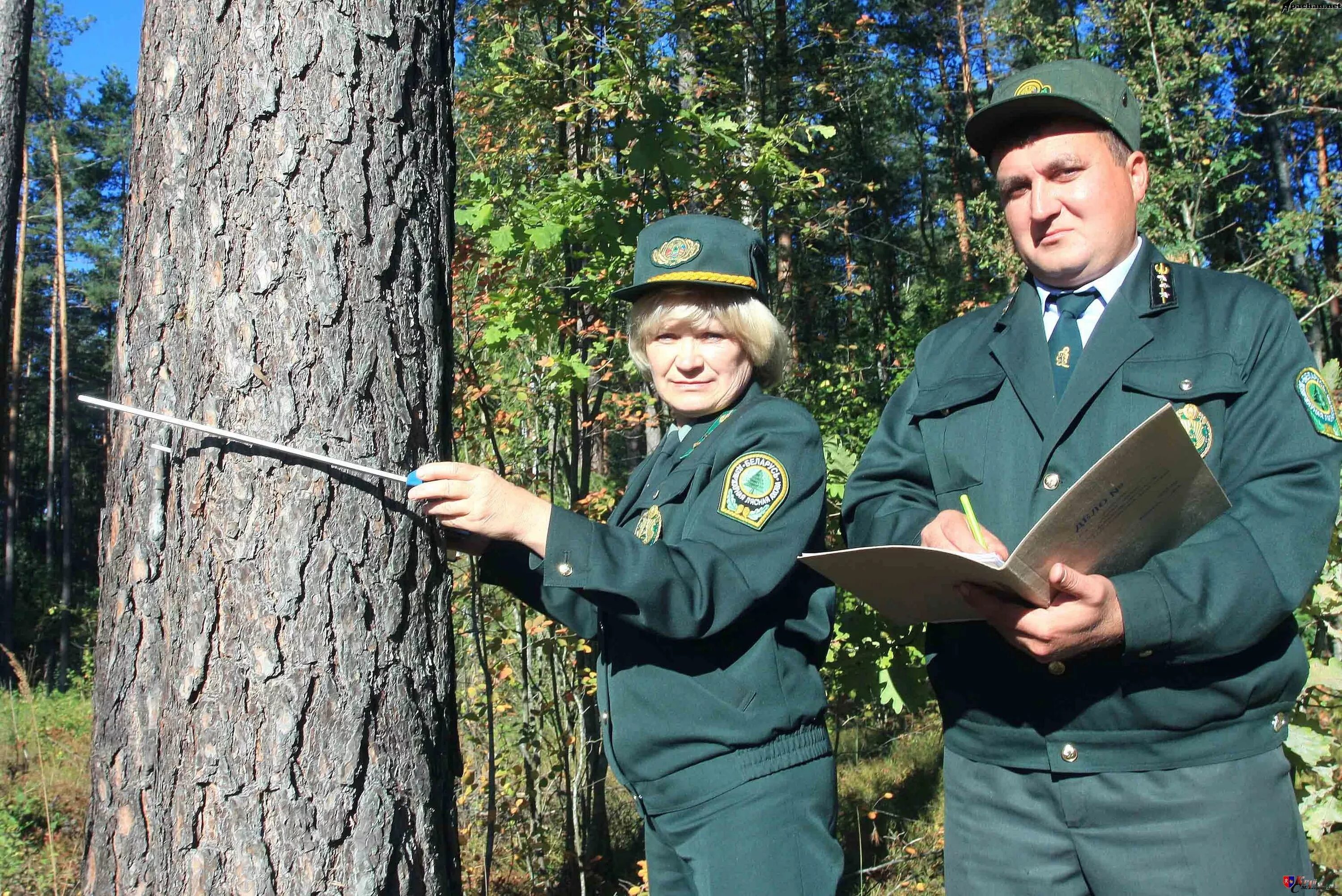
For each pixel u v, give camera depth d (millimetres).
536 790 4461
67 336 28547
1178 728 1689
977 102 20734
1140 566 1692
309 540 1630
